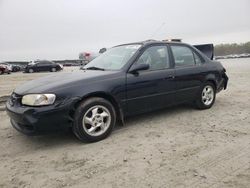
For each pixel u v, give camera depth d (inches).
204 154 154.3
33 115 161.9
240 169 135.6
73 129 174.1
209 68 250.1
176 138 181.0
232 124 208.1
